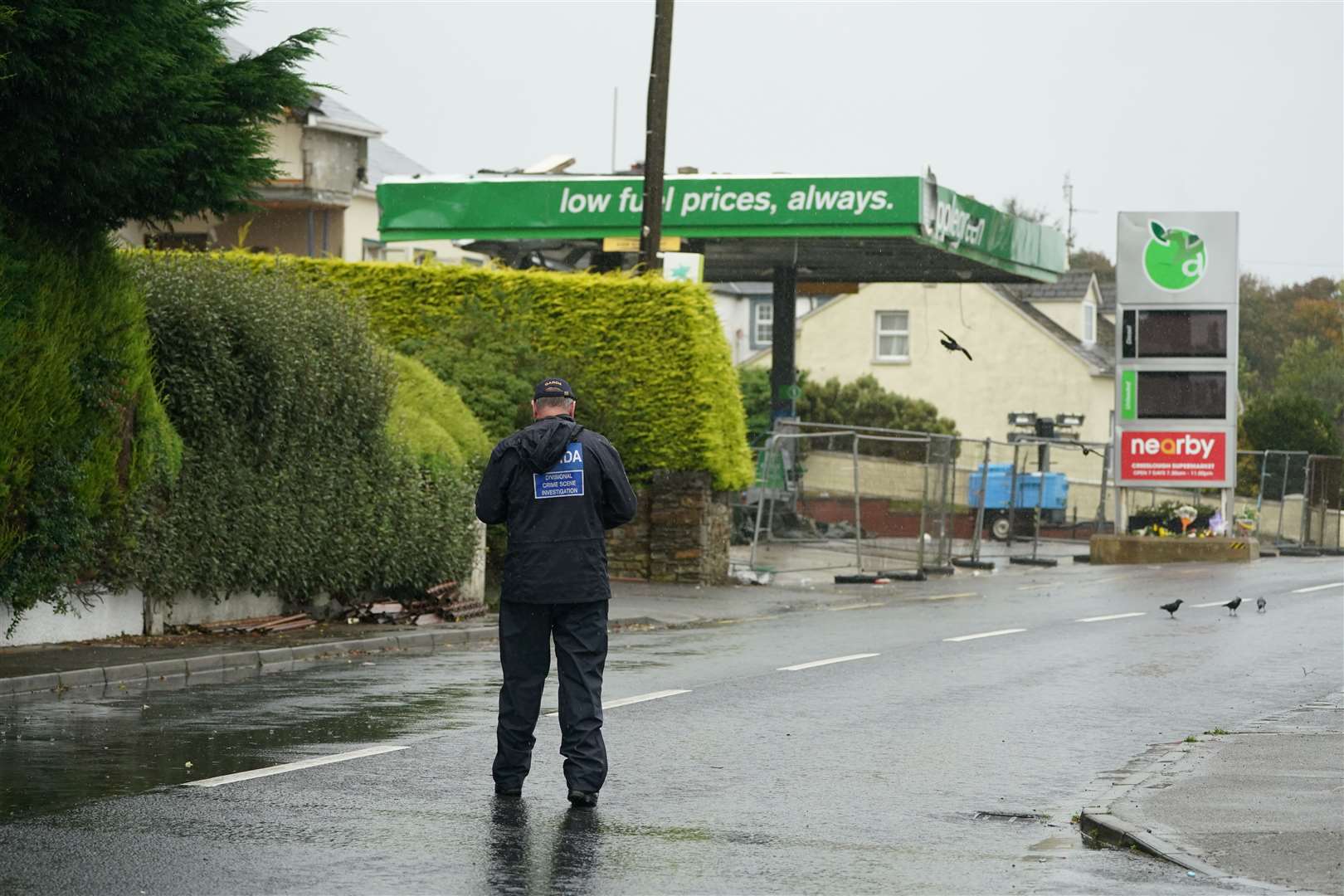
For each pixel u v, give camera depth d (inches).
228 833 531.8
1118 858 519.2
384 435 1357.0
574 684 593.0
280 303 1246.3
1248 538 2417.6
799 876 490.9
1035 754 727.7
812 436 2033.7
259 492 1220.5
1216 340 2346.2
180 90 1003.9
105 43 943.0
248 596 1261.1
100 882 466.3
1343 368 6038.4
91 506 1060.5
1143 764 693.3
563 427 599.2
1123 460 2390.5
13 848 507.5
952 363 4069.9
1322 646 1189.7
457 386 1704.0
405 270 1855.3
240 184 1058.1
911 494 2137.1
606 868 494.9
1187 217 2346.2
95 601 1111.0
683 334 1804.9
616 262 2454.5
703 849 525.0
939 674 1014.4
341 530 1301.7
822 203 2272.4
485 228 2377.0
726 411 1827.0
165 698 884.0
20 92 951.6
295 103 1108.5
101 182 996.6
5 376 982.4
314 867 488.4
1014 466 2659.9
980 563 2220.7
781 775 664.4
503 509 601.9
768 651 1151.0
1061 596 1711.4
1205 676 1021.2
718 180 2299.5
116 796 590.2
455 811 576.1
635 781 644.7
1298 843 524.4
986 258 2536.9
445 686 941.2
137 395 1101.1
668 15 1815.9
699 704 871.1
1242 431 3909.9
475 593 1487.5
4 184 1005.2
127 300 1080.8
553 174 2440.9
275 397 1216.2
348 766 660.1
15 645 1053.2
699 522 1808.6
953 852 527.8
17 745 711.1
